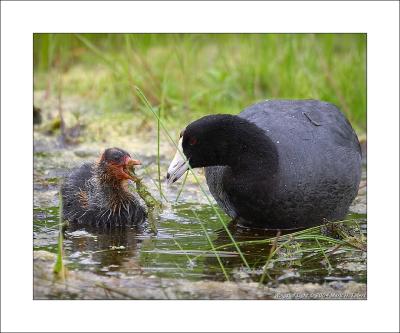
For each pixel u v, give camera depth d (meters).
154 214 11.27
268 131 10.93
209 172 11.43
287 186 10.65
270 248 10.10
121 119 17.23
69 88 19.23
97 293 8.51
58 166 14.17
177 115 17.20
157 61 19.08
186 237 10.60
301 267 9.40
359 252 9.97
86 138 15.93
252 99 17.98
